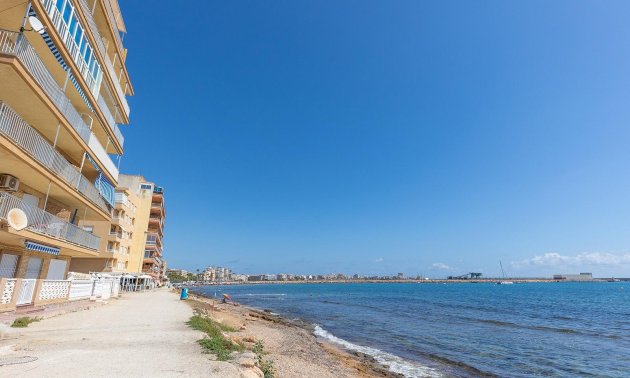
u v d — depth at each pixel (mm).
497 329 30578
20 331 11797
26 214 16031
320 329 29328
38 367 7320
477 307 55344
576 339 26047
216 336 12516
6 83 14453
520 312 47562
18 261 19688
